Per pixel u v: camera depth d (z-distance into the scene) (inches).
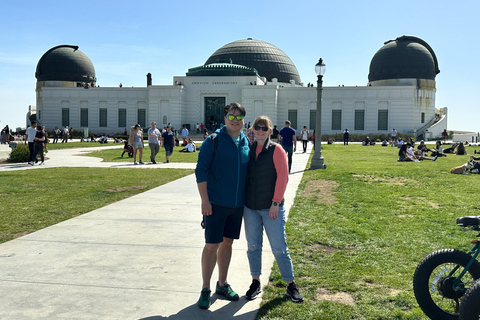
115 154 1096.2
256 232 194.5
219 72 2449.6
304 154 1101.7
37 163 812.6
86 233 289.1
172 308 177.3
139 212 359.9
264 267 227.1
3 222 317.7
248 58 2738.7
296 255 242.1
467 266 163.3
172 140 840.3
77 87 2527.1
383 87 2311.8
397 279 204.5
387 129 2326.5
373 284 200.8
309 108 2383.1
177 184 529.0
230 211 188.4
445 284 165.0
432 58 2436.0
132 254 244.5
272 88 2300.7
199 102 2413.9
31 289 193.3
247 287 201.3
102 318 166.9
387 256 239.5
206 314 172.6
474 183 523.2
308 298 186.5
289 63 2859.3
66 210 363.9
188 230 299.9
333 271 216.5
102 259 235.1
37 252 246.4
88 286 197.3
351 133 2354.8
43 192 455.8
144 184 526.3
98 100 2508.6
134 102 2480.3
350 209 366.3
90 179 566.6
